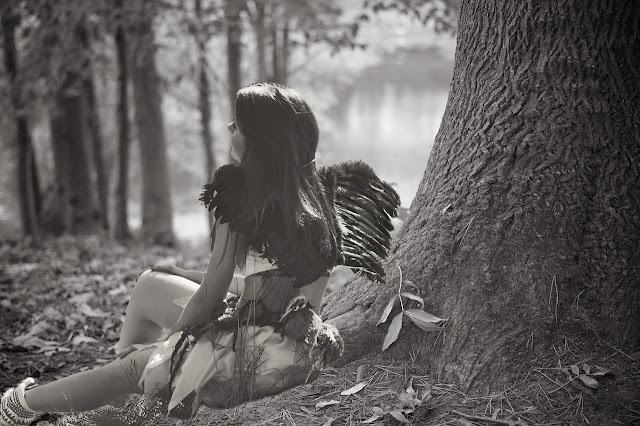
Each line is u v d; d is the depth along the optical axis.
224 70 16.19
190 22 10.80
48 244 10.71
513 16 3.50
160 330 3.20
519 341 3.17
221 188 2.64
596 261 3.25
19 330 5.07
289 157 2.66
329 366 3.46
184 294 3.02
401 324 3.40
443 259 3.45
